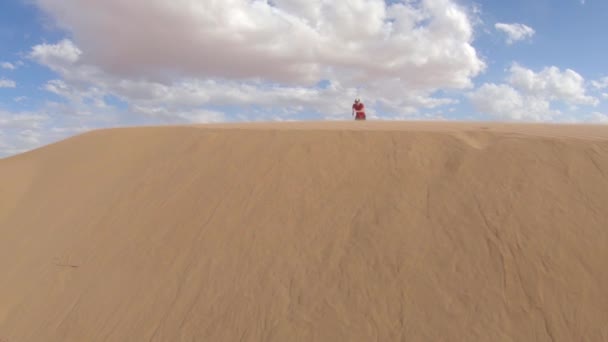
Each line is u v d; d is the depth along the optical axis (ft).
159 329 18.53
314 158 26.37
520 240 17.56
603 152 20.65
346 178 23.97
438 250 18.13
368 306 16.76
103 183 33.71
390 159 24.34
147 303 20.08
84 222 28.81
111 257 24.13
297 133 29.60
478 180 20.98
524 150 22.03
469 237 18.28
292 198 23.68
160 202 27.61
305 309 17.30
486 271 16.83
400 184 22.26
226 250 21.52
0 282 26.02
